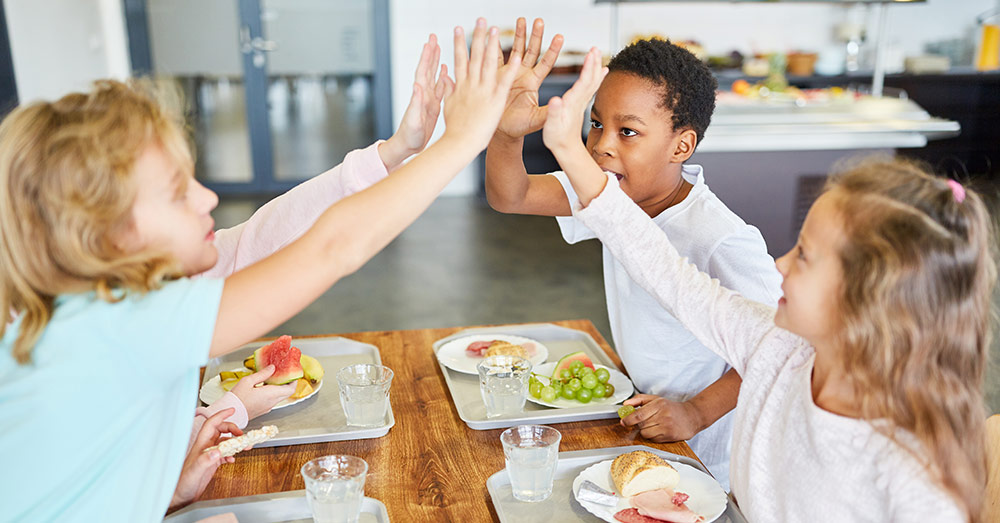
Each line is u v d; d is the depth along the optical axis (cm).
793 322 91
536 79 120
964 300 83
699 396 135
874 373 84
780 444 99
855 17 665
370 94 648
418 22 634
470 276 453
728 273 136
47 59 477
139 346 83
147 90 93
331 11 628
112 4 603
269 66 633
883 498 86
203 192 96
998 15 668
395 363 159
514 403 134
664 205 150
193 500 110
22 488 84
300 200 134
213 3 616
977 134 632
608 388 142
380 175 127
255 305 84
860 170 88
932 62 627
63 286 86
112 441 86
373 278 448
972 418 85
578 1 641
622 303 154
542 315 391
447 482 117
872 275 82
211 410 125
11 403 82
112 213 83
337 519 102
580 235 171
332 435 127
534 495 112
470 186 656
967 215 83
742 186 429
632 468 112
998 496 111
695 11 657
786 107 454
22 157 82
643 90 134
